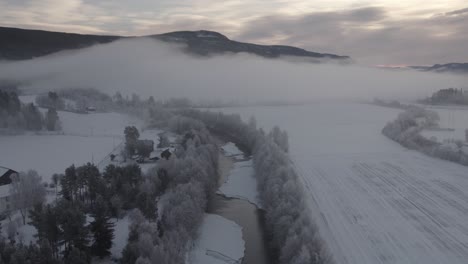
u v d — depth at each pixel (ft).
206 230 370.32
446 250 330.75
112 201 343.26
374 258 317.22
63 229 277.03
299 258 281.54
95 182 364.17
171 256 273.95
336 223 373.40
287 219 337.52
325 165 549.54
